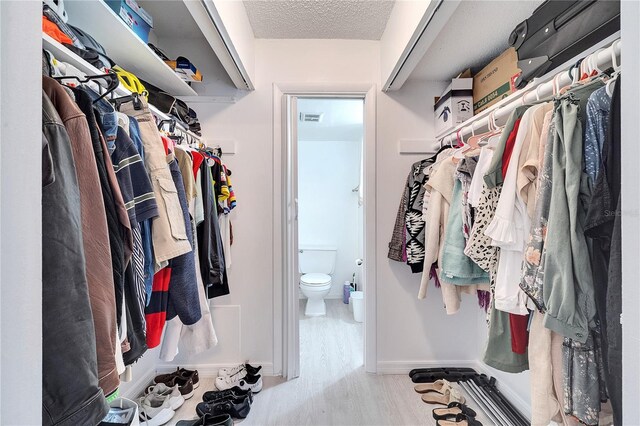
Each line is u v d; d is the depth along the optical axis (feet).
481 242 3.19
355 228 11.60
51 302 1.35
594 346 2.06
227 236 5.25
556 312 2.05
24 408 1.10
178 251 2.72
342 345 7.25
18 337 1.09
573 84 2.45
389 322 6.00
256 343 5.93
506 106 3.58
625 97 1.14
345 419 4.56
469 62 5.29
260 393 5.24
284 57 5.85
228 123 5.87
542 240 2.24
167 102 4.55
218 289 4.82
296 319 5.87
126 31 3.48
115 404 3.34
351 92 5.87
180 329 3.75
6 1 1.08
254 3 4.83
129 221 2.12
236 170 5.90
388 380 5.67
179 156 3.66
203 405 4.63
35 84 1.17
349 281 11.50
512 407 4.72
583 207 2.03
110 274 1.81
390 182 5.98
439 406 4.86
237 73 5.13
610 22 2.38
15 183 1.09
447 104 5.32
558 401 2.30
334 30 5.58
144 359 5.42
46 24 2.37
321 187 11.62
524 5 3.83
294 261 5.93
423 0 3.64
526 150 2.62
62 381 1.35
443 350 6.04
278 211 5.89
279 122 5.87
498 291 2.77
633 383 1.11
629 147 1.13
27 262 1.13
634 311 1.11
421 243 5.12
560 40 2.83
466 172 3.74
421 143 5.95
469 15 4.03
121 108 2.88
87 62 2.70
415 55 4.53
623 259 1.16
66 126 1.75
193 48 5.81
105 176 1.98
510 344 2.96
